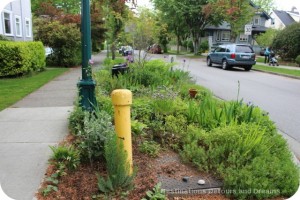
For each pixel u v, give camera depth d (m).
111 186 3.16
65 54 18.72
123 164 3.21
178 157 4.12
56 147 4.27
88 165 3.78
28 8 25.08
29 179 3.50
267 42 33.25
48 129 5.34
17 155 4.18
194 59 31.34
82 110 5.33
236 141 3.93
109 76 8.83
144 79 8.58
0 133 5.13
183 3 36.28
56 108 6.99
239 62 19.02
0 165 3.86
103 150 3.75
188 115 5.30
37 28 19.22
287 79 15.03
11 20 20.92
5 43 12.75
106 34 18.34
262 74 17.33
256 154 3.78
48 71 16.02
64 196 3.15
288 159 3.94
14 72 12.97
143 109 5.46
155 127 4.83
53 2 41.28
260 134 4.04
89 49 5.47
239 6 31.19
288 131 6.12
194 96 7.41
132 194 3.18
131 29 14.41
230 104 5.46
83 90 5.49
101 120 3.89
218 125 4.88
